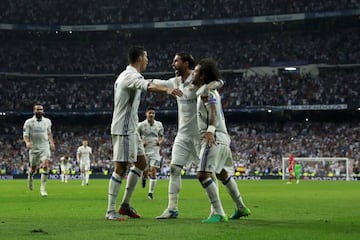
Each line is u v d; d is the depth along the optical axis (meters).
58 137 77.12
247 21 74.88
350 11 70.56
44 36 82.12
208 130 10.84
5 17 78.44
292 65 74.81
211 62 11.15
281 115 76.06
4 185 38.66
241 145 71.75
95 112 76.75
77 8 81.19
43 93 78.44
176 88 11.88
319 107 70.06
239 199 12.05
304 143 70.44
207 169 11.07
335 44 74.62
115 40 82.81
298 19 72.88
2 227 9.93
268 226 10.34
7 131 77.75
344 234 9.06
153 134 23.20
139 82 11.59
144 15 79.12
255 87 74.62
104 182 47.56
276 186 38.50
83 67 79.56
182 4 78.94
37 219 11.80
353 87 70.50
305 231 9.49
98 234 8.80
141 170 12.49
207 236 8.66
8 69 78.31
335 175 61.97
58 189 31.48
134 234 8.83
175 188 12.28
